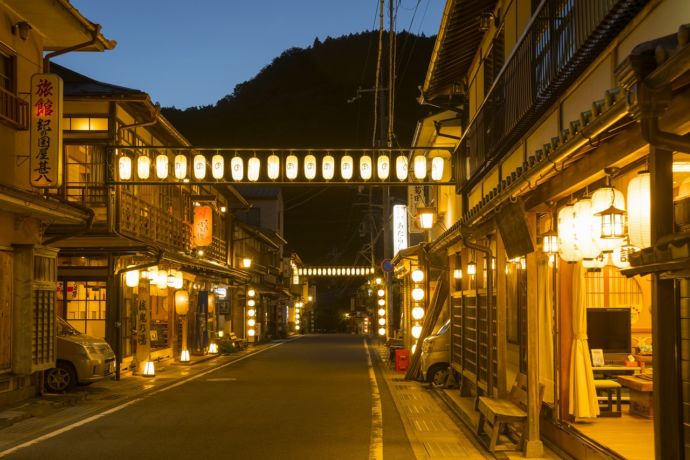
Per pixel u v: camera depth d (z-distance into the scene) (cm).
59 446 1066
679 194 646
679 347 492
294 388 1891
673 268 457
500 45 1438
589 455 808
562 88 929
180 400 1630
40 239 1584
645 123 468
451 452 1026
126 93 2092
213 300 3588
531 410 957
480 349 1368
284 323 6328
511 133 1154
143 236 2362
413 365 2072
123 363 2197
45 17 1516
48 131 1460
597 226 770
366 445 1084
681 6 596
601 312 1206
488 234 1211
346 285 8869
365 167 2014
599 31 743
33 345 1459
